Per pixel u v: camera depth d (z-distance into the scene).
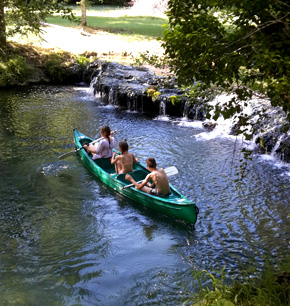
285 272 4.73
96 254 6.05
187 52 3.71
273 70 3.71
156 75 15.95
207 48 3.58
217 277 5.47
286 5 3.58
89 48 20.36
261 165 9.40
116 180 7.91
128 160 8.14
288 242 6.36
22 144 10.53
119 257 5.98
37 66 18.53
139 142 10.90
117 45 21.20
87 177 8.71
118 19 30.91
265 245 6.29
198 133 11.76
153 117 13.48
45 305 4.92
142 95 13.86
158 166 9.27
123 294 5.15
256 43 3.69
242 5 3.65
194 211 6.60
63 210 7.33
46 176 8.68
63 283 5.35
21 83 17.58
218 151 10.29
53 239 6.40
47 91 16.75
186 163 9.48
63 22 26.91
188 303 4.86
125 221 7.04
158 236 6.58
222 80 3.68
